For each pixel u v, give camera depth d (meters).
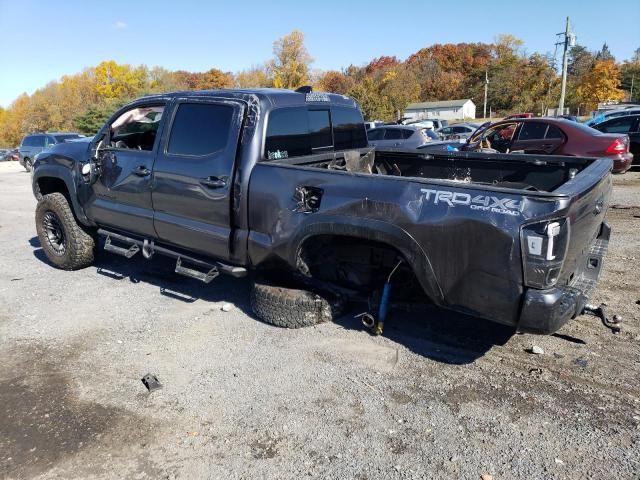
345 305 4.38
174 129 4.57
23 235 8.16
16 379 3.63
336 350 3.90
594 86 74.38
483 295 3.12
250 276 5.67
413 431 2.95
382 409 3.16
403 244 3.34
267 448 2.85
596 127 13.84
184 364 3.78
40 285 5.57
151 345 4.09
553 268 2.88
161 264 6.21
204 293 5.21
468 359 3.71
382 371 3.59
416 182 3.30
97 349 4.05
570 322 4.21
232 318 4.56
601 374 3.43
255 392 3.38
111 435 2.99
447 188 3.18
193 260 4.59
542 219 2.83
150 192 4.71
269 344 4.04
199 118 4.40
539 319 2.95
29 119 90.75
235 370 3.67
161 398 3.35
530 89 82.44
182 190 4.44
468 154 4.94
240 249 4.17
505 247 2.96
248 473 2.66
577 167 4.29
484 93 86.25
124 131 5.29
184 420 3.11
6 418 3.17
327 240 3.92
